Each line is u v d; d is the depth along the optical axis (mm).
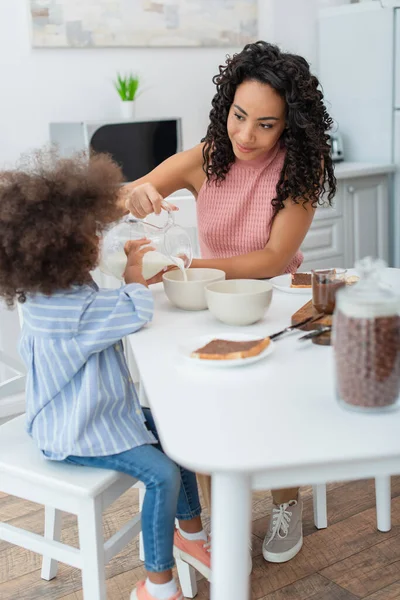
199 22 3270
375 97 3523
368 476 967
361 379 1006
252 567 1875
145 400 1829
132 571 1888
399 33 3342
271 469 899
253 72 1748
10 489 1427
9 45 2906
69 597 1796
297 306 1586
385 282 1729
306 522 2078
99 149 2795
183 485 1566
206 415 1031
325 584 1799
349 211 3451
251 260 1792
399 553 1912
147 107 3244
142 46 3164
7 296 1318
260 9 3467
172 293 1561
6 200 1261
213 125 1896
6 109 2941
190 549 1602
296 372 1186
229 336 1341
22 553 2006
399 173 3520
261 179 1899
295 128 1792
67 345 1320
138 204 1740
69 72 3047
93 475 1354
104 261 1593
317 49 3719
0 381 2973
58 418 1380
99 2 3033
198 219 2025
